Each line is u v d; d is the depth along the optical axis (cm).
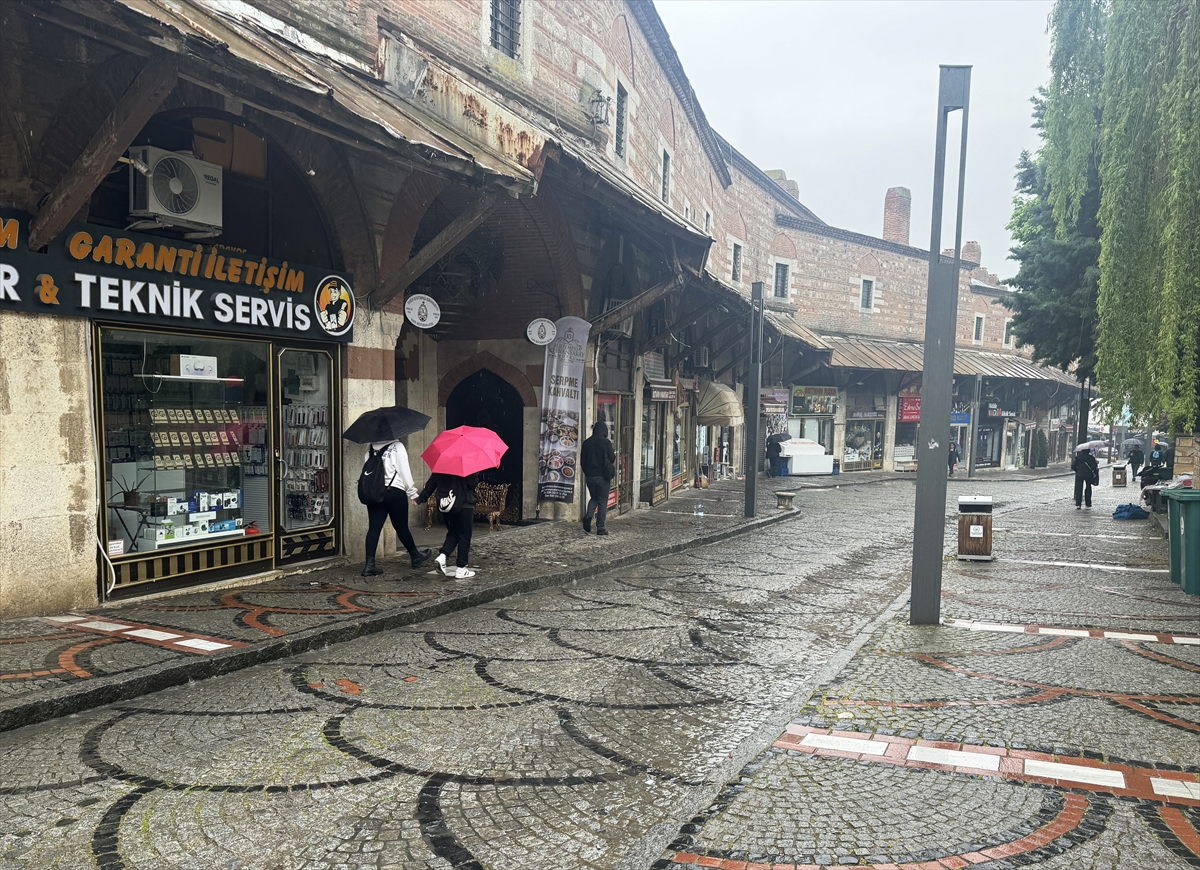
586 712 462
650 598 795
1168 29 884
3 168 549
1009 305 1791
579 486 1298
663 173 1917
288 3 782
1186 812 336
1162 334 851
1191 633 656
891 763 388
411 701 475
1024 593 833
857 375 3089
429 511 1236
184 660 510
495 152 838
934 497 682
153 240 643
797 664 568
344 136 591
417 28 978
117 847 303
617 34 1520
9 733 416
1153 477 1911
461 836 317
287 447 809
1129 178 908
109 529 645
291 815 331
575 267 1226
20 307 566
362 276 859
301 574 809
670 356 1855
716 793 354
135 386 658
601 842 313
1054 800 348
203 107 677
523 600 777
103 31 441
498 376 1276
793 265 2955
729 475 2628
